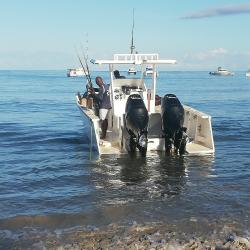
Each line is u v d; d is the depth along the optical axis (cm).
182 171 1162
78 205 903
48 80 10238
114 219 821
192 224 790
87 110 1523
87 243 711
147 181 1075
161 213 851
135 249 689
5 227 785
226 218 820
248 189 1007
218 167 1206
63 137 1750
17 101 3916
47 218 828
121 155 1289
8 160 1321
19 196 964
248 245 699
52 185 1051
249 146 1531
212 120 2319
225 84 8044
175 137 1277
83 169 1191
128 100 1262
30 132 1914
